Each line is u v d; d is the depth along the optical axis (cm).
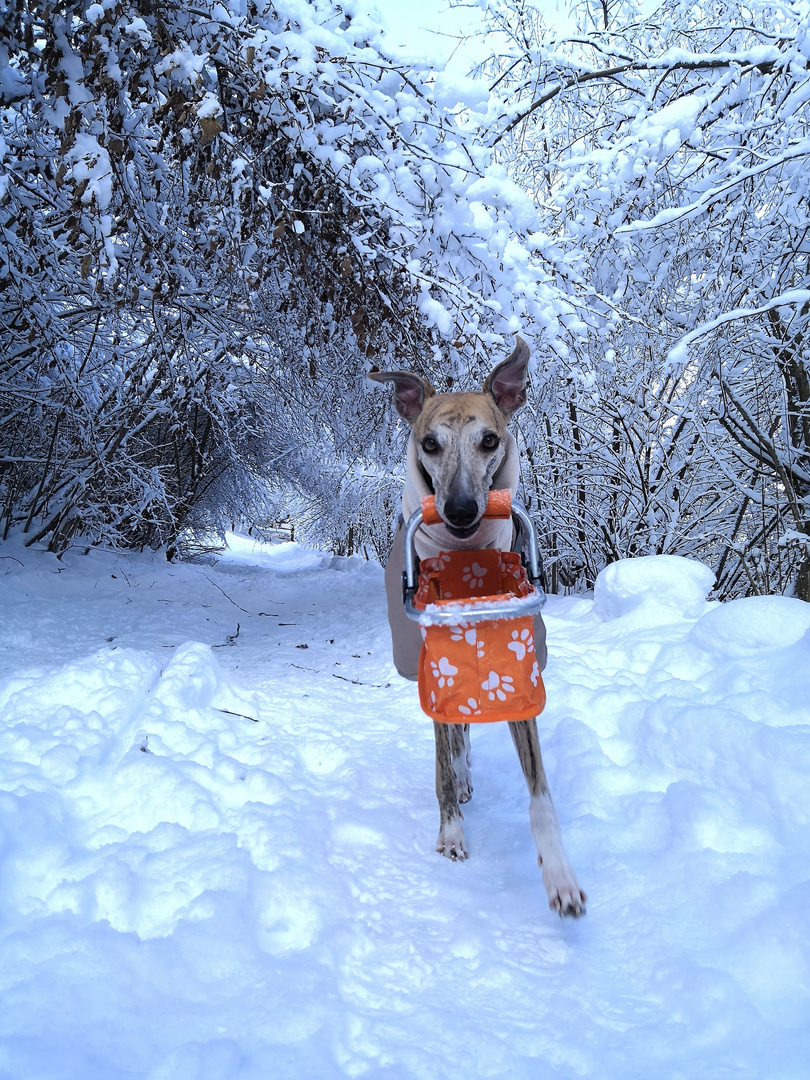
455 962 81
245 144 204
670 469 297
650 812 105
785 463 265
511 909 91
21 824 97
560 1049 68
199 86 160
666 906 87
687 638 165
